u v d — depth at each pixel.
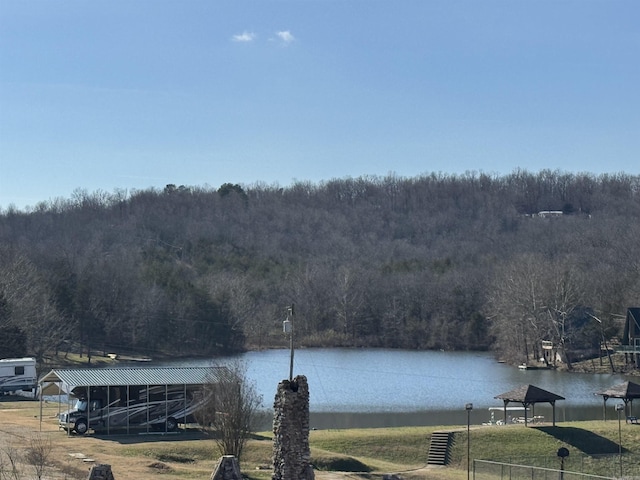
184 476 41.75
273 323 140.38
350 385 90.62
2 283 95.06
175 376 55.09
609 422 60.34
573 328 114.56
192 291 128.62
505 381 95.19
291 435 30.80
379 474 47.28
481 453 53.50
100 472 31.44
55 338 103.94
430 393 84.88
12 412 61.66
